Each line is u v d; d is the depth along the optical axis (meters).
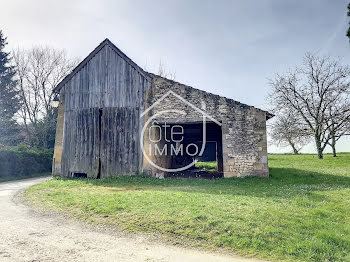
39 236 5.29
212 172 19.12
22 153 18.45
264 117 13.13
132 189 10.17
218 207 6.64
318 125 24.27
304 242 4.77
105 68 14.97
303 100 24.94
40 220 6.41
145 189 10.07
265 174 12.77
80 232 5.56
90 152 14.45
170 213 6.24
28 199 8.84
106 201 7.55
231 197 8.05
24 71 30.72
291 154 32.47
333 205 7.18
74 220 6.41
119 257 4.34
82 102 15.09
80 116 15.02
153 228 5.64
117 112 14.44
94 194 8.87
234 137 13.24
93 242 5.00
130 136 14.09
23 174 18.20
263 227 5.39
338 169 16.89
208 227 5.48
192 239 5.13
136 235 5.37
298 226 5.46
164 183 11.78
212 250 4.69
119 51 14.77
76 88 15.34
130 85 14.48
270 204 7.13
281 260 4.29
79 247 4.75
